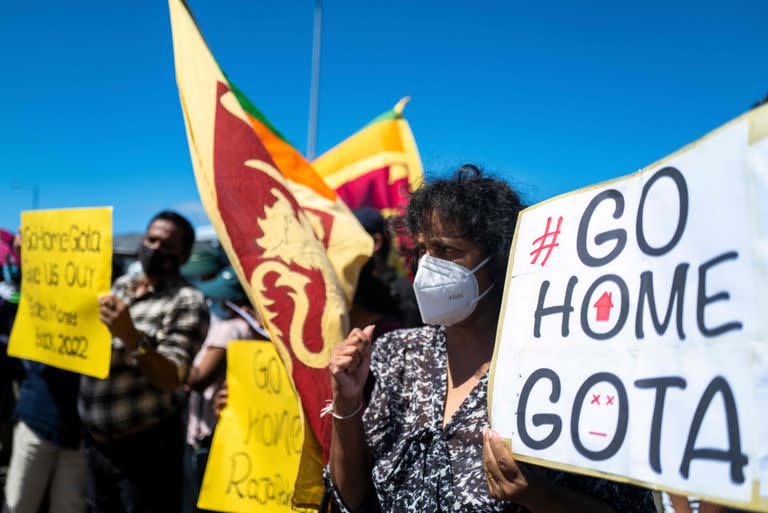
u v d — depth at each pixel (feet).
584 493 4.96
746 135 3.56
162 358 9.91
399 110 14.90
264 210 7.74
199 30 8.13
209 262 16.28
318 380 7.38
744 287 3.47
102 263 9.86
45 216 10.85
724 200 3.66
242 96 9.73
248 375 9.09
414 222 6.26
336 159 15.10
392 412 6.07
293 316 7.51
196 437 13.02
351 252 8.79
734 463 3.39
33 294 11.09
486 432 4.85
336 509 7.01
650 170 4.28
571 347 4.53
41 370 11.79
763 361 3.32
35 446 11.72
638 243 4.28
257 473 8.66
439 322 5.89
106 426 10.34
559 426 4.45
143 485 10.54
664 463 3.76
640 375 4.04
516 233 5.24
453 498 5.29
